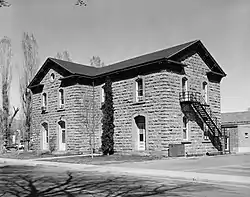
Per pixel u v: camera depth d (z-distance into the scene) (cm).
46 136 4247
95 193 1321
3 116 5178
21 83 5006
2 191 1395
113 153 3559
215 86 3797
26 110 4994
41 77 4297
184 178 1786
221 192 1353
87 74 3862
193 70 3497
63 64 4053
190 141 3338
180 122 3247
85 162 2850
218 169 2180
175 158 3044
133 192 1347
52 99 4100
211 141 3622
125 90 3506
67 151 3847
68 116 3859
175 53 3228
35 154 3947
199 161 2792
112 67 4006
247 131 4712
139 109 3344
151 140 3206
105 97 3616
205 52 3616
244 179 1683
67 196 1259
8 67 5250
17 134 7119
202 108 3519
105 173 2125
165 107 3134
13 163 3077
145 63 3241
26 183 1647
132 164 2600
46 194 1309
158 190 1402
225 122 5262
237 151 4541
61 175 2023
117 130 3556
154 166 2416
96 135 3831
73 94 3816
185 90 3394
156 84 3203
